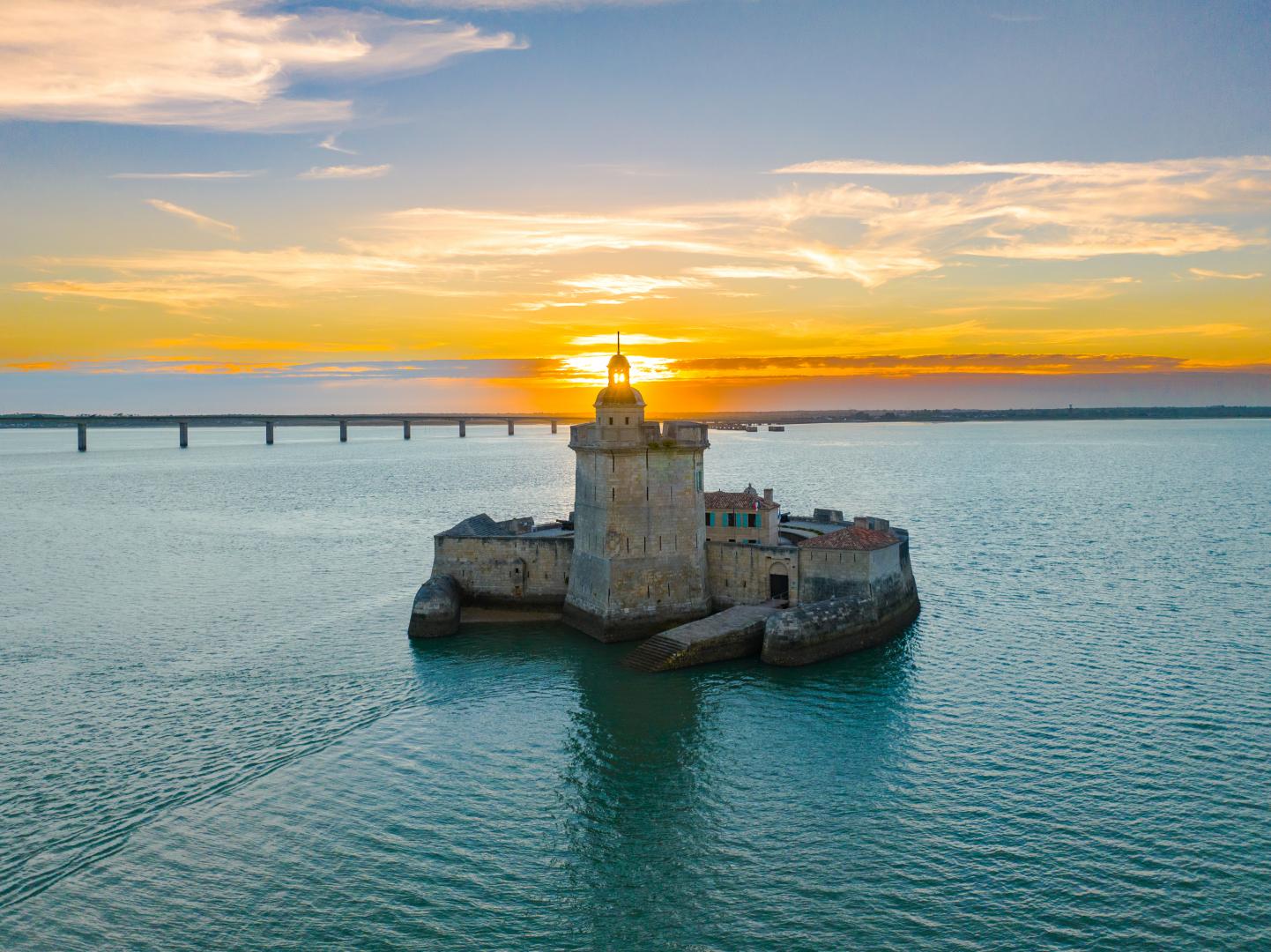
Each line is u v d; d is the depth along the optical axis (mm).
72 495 196125
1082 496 184875
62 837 44156
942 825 45250
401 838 44500
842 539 76125
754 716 59188
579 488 82062
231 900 39594
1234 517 149875
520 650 73688
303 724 57875
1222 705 59938
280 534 135375
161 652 72375
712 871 41781
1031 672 67062
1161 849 42906
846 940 37000
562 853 43281
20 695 62562
